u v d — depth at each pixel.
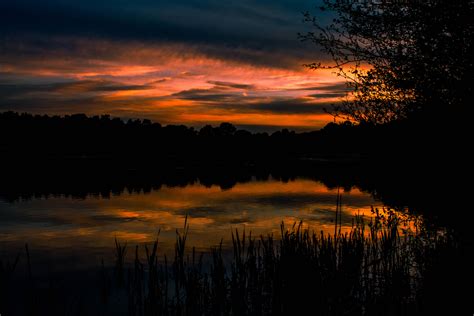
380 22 5.34
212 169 45.44
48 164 46.44
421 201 5.58
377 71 5.44
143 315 6.03
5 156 58.22
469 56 4.91
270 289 6.26
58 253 11.16
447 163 5.25
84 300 7.06
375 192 6.00
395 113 5.45
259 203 20.70
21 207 19.06
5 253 11.27
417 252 6.05
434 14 4.98
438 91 5.13
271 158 75.94
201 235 13.30
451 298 5.22
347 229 13.51
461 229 5.30
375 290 5.87
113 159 57.56
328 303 5.57
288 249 6.09
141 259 10.21
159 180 32.06
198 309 5.84
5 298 5.04
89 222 15.72
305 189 27.09
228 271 8.20
